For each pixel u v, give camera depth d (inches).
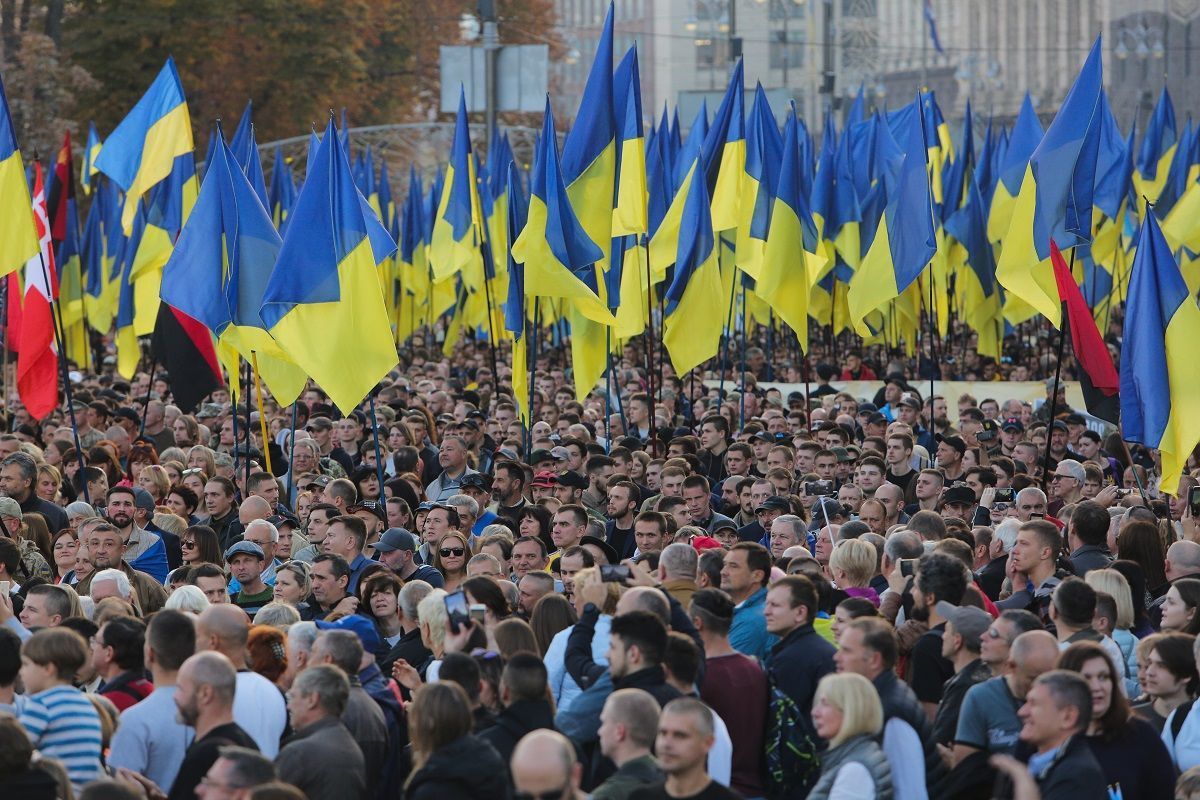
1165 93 3442.4
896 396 2546.8
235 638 864.9
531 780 654.5
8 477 1491.1
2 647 800.9
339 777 776.3
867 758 755.4
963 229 2610.7
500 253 2940.5
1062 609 936.3
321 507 1373.0
